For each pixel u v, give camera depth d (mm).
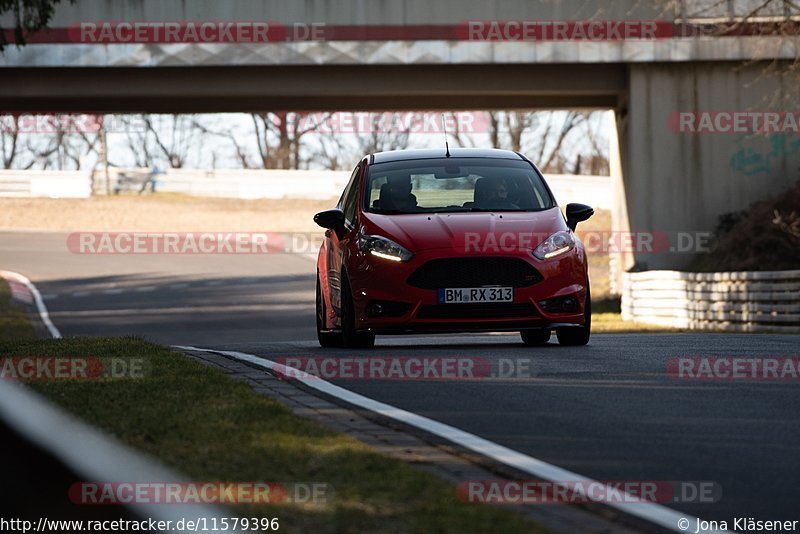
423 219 38781
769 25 114000
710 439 20219
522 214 39344
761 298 81875
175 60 110938
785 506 15172
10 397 8922
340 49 111062
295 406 23812
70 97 114062
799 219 103438
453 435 20203
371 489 14531
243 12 111062
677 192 118062
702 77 117500
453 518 12961
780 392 26375
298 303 130500
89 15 110750
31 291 141500
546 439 20125
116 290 142500
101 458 8031
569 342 39031
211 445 17672
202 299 134000
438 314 37031
